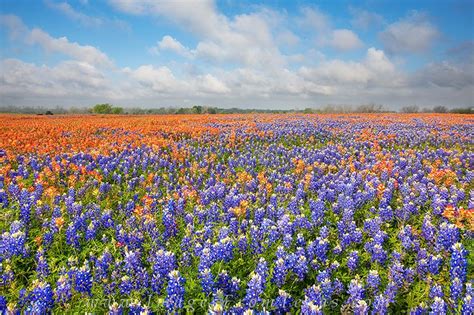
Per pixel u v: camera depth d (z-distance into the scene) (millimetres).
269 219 9438
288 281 6602
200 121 41000
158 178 14352
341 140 24703
